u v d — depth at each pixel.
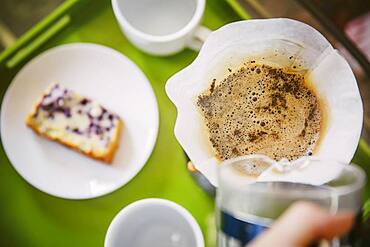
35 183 0.55
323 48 0.45
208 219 0.54
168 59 0.57
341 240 0.35
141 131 0.55
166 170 0.55
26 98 0.56
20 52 0.56
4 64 0.56
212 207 0.55
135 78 0.56
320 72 0.45
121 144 0.55
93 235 0.55
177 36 0.51
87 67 0.56
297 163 0.43
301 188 0.40
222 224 0.38
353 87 0.44
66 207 0.56
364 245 0.60
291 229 0.33
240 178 0.41
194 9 0.54
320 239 0.33
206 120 0.46
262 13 0.61
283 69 0.47
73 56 0.56
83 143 0.55
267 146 0.46
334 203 0.36
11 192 0.56
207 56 0.45
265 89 0.47
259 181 0.41
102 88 0.56
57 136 0.55
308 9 0.59
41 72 0.56
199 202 0.55
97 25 0.57
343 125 0.44
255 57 0.46
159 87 0.57
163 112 0.56
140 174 0.55
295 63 0.46
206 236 0.54
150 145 0.55
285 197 0.36
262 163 0.44
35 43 0.56
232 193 0.37
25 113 0.56
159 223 0.52
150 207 0.50
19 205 0.56
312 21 0.62
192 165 0.48
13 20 0.64
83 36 0.57
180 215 0.50
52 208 0.56
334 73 0.44
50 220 0.55
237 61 0.46
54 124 0.55
